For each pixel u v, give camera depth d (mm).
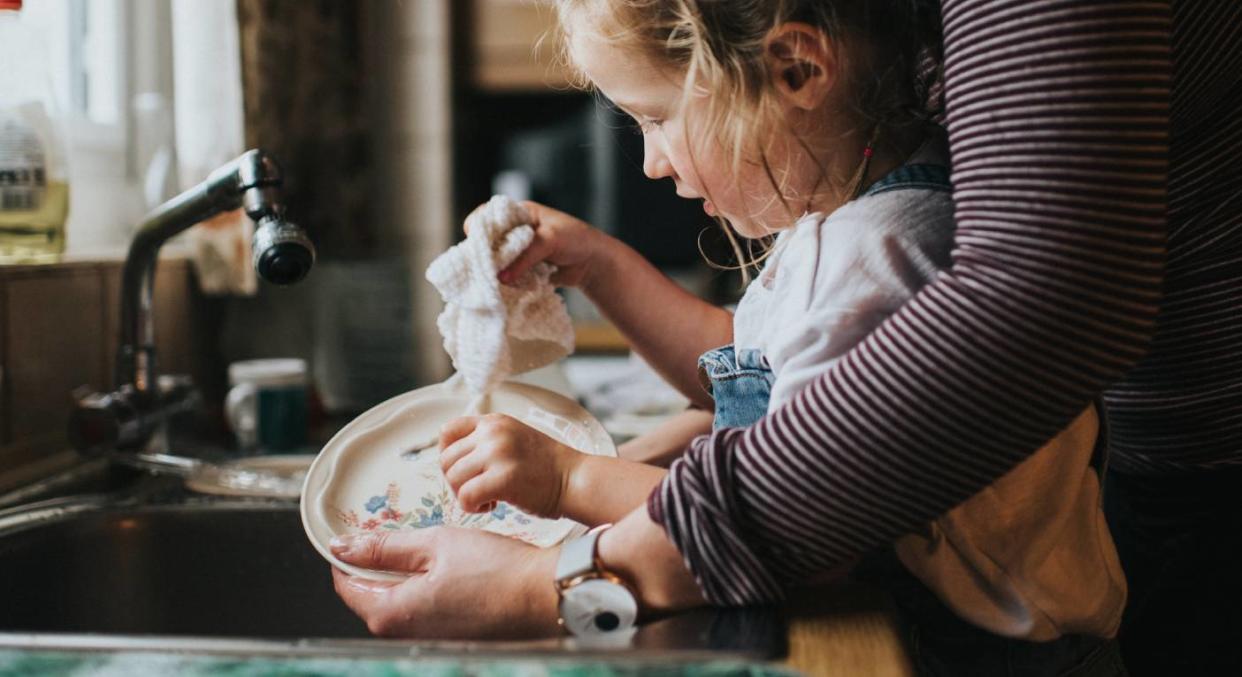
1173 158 774
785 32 713
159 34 1854
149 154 1749
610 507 696
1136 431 860
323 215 2197
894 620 583
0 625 886
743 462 586
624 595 614
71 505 1014
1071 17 522
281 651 514
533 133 3088
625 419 1508
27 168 1195
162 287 1561
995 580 691
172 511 1021
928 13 754
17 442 1146
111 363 1363
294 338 1809
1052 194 528
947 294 554
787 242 764
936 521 668
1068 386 543
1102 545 746
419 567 712
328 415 1766
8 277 1126
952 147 581
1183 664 866
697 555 591
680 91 774
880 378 557
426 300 1931
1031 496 693
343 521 842
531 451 709
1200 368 802
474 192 3074
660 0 747
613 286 993
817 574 594
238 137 1720
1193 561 854
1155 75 530
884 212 696
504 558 670
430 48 2432
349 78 2271
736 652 516
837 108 758
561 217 962
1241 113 750
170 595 1011
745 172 777
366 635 1008
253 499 1065
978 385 542
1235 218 766
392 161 2457
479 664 500
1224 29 712
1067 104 524
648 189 3068
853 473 560
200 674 510
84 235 1638
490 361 846
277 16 1953
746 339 808
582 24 792
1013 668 731
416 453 917
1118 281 532
